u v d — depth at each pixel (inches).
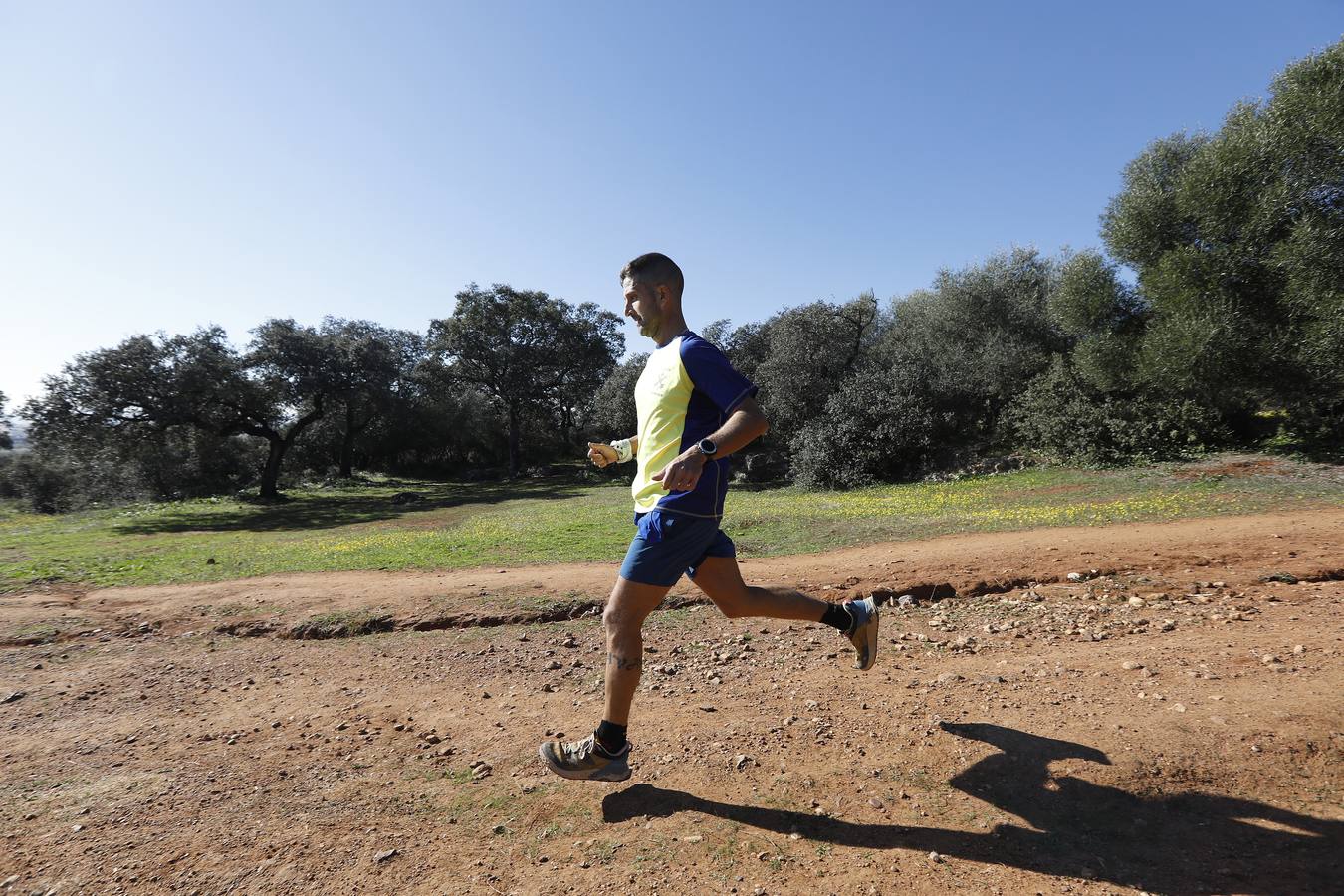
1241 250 565.3
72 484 1310.3
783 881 73.0
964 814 83.2
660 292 92.0
